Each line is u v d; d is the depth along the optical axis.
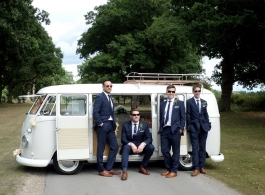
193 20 25.28
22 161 8.20
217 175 8.27
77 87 8.39
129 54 39.34
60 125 8.06
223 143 13.38
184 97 8.97
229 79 29.89
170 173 8.15
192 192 6.79
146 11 40.28
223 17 18.92
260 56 25.00
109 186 7.23
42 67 49.56
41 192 6.72
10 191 6.75
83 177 8.03
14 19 30.22
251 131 17.06
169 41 30.42
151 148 8.24
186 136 8.69
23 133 8.40
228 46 21.52
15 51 35.03
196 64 42.44
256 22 18.33
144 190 6.94
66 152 8.05
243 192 6.78
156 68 41.19
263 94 37.28
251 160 10.07
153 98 8.73
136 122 8.38
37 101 8.62
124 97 9.23
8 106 47.53
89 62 43.28
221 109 30.19
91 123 8.25
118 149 8.68
